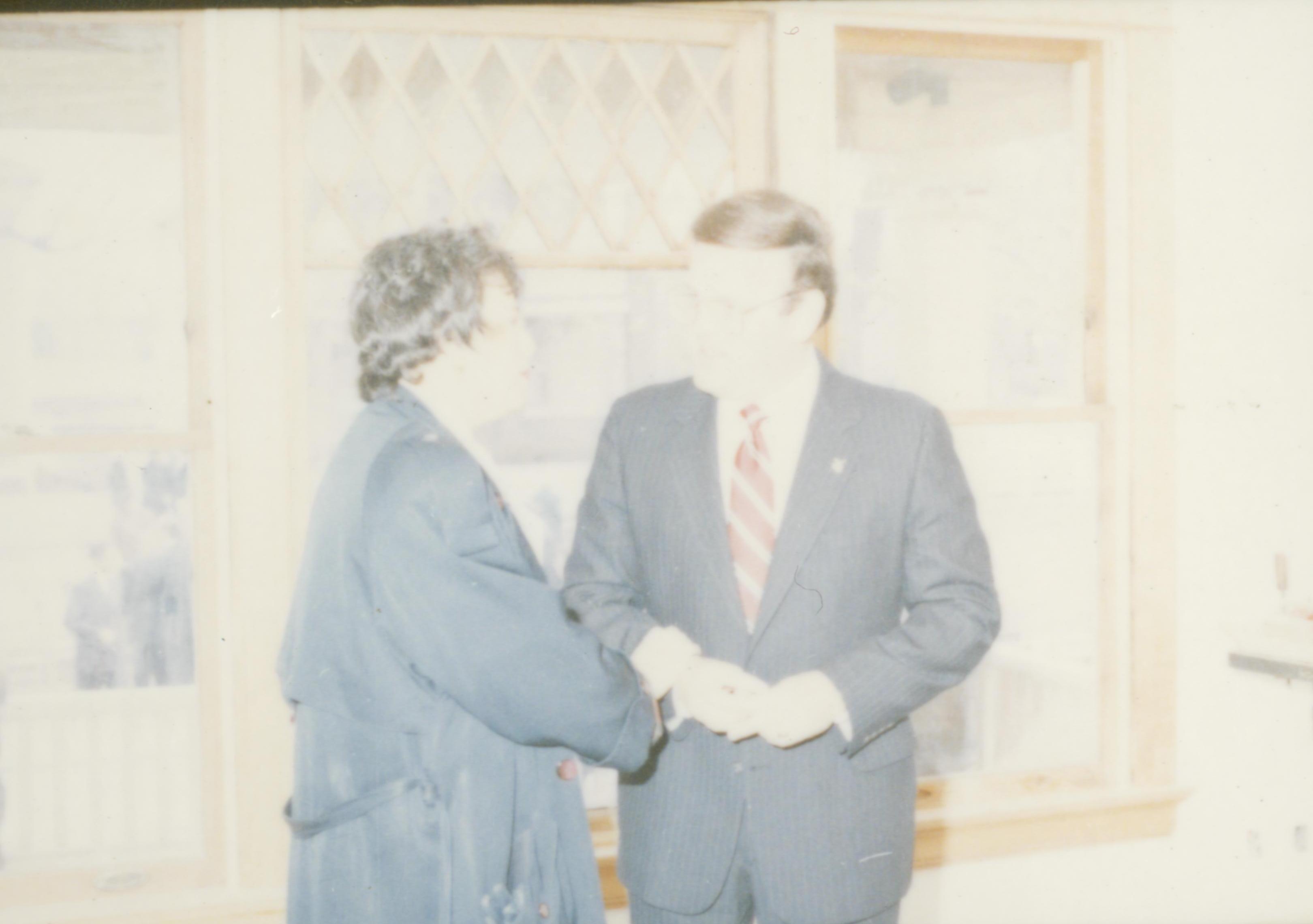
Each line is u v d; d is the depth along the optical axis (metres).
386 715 1.08
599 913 1.17
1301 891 2.14
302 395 1.70
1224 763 2.10
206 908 1.67
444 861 1.08
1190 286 2.03
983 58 1.99
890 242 2.04
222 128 1.64
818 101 1.84
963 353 2.08
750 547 1.33
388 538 1.06
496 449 1.91
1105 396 2.05
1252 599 2.08
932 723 2.21
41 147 1.70
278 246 1.67
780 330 1.30
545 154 1.86
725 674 1.25
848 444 1.30
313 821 1.09
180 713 1.95
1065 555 2.15
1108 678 2.07
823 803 1.28
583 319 1.91
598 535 1.41
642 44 1.85
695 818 1.31
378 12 1.71
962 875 1.98
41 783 1.90
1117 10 1.95
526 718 1.08
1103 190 2.02
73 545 1.88
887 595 1.31
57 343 1.72
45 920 1.65
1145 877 2.07
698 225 1.33
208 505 1.71
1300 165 2.06
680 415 1.38
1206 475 2.05
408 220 1.77
